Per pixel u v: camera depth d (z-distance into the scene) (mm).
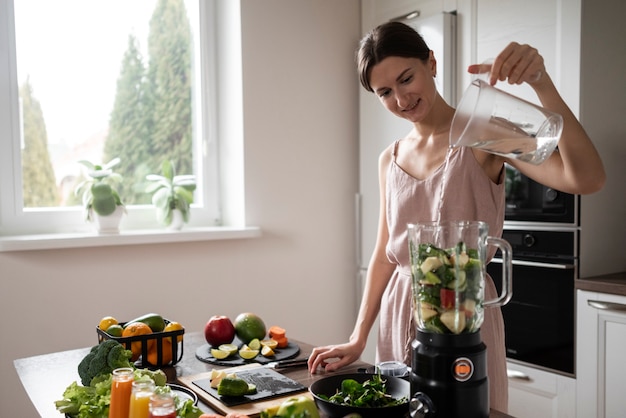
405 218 1509
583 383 2207
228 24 2879
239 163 2854
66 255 2383
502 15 2494
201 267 2723
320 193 3105
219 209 2992
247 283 2857
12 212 2453
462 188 1395
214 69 2961
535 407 2375
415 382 982
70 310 2398
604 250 2336
